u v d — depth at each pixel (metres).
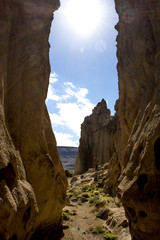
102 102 73.44
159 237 6.23
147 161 6.64
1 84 6.59
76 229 13.07
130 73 12.44
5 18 7.12
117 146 21.34
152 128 6.65
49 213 10.63
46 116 12.76
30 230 7.32
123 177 9.27
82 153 67.12
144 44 10.71
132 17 12.52
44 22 11.65
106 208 16.44
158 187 6.31
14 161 6.05
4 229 4.94
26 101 9.23
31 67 9.88
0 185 5.18
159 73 7.43
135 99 11.66
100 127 63.53
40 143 9.82
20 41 9.30
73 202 24.02
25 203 6.26
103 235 11.54
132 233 7.80
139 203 6.72
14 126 8.20
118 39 15.82
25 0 9.65
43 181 9.62
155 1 8.41
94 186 31.38
